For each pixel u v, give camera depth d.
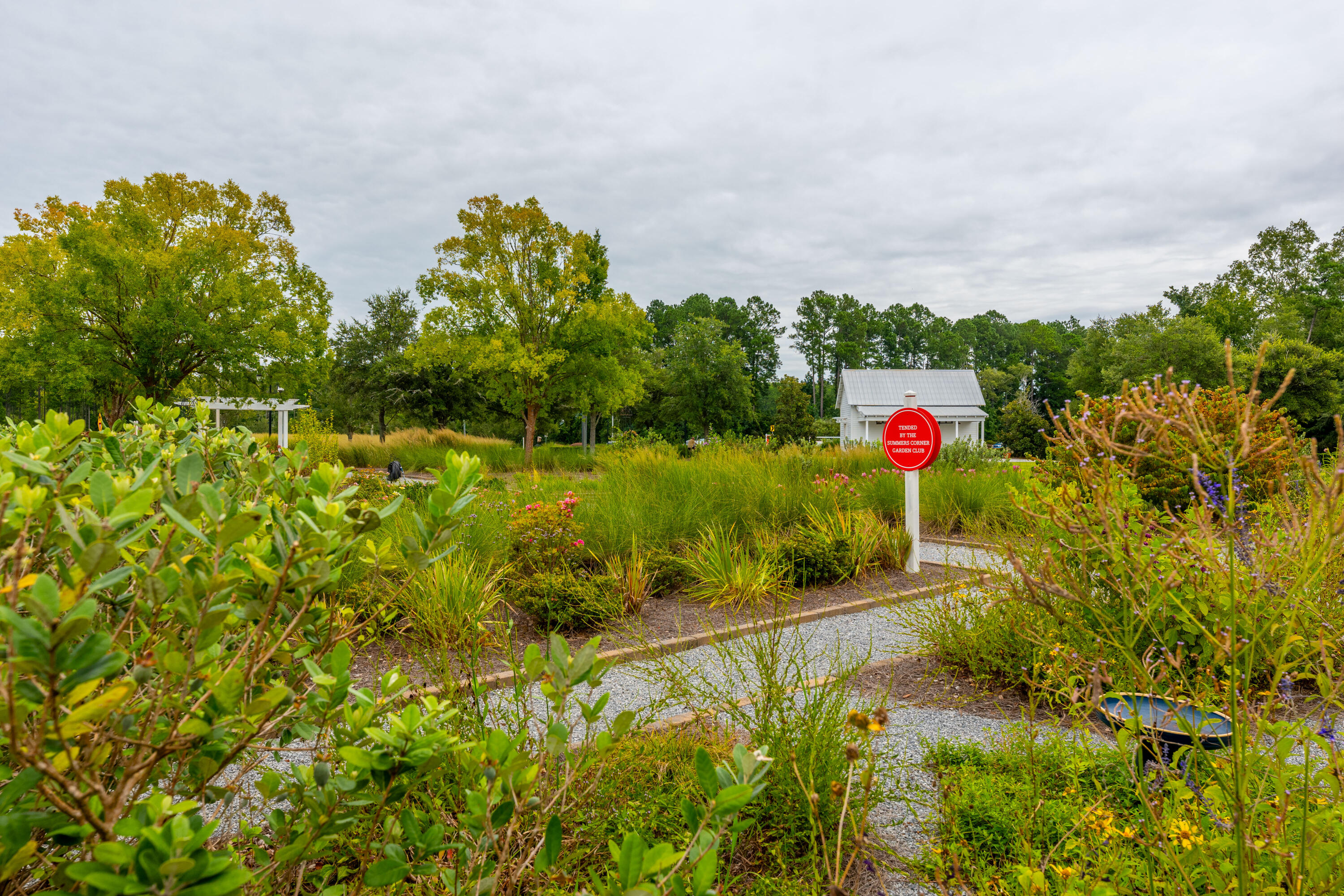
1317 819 1.49
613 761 2.48
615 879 1.10
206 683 1.27
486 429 46.59
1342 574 1.89
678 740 2.95
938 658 4.65
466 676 2.86
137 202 24.28
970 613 4.69
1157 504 5.48
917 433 7.32
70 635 0.84
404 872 1.32
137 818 1.07
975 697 4.02
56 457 1.54
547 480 10.62
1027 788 2.56
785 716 2.85
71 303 21.23
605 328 29.31
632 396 32.84
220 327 22.97
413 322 38.09
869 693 4.13
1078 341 105.25
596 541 7.02
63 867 1.11
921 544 8.81
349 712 1.37
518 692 2.61
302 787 1.45
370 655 4.27
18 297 20.97
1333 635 1.68
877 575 7.18
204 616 1.08
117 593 1.51
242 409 24.92
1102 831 1.96
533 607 5.41
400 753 1.26
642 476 10.41
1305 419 34.25
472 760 1.33
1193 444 1.59
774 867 2.44
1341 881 1.41
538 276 29.48
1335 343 50.62
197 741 1.19
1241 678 1.91
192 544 1.42
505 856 1.43
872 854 2.47
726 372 51.06
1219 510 1.71
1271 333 46.22
